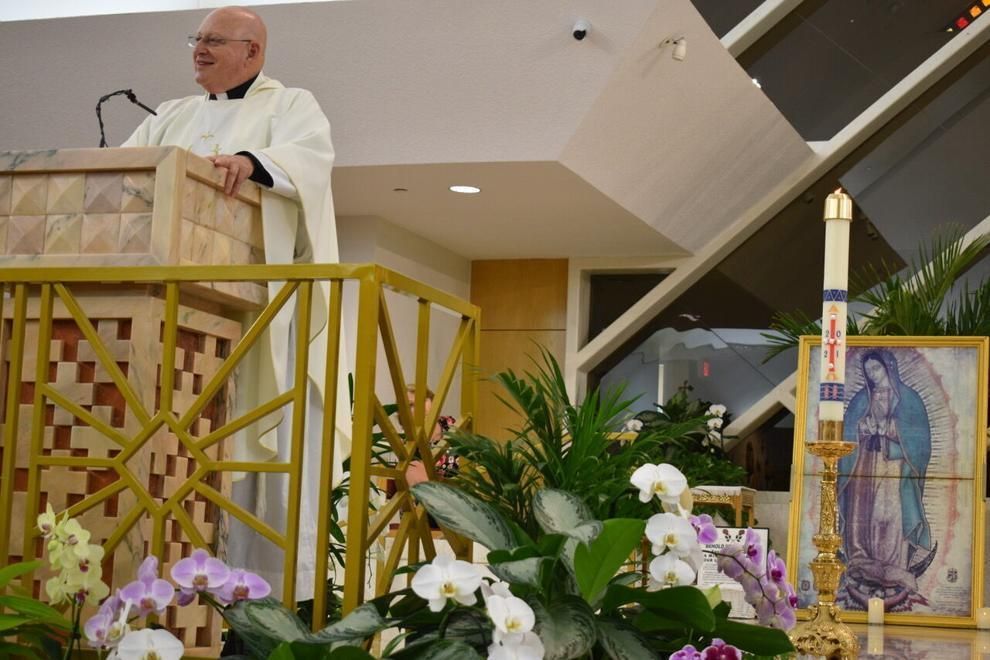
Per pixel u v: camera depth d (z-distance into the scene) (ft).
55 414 8.59
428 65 24.73
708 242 33.45
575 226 31.04
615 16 23.25
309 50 25.20
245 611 7.25
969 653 13.88
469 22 24.03
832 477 11.04
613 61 23.72
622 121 25.53
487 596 6.86
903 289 25.09
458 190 28.07
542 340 34.91
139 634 6.84
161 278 8.25
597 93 24.14
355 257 30.81
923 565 18.20
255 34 12.82
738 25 32.22
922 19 32.40
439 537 21.09
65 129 26.53
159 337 8.52
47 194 8.89
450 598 7.01
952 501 18.37
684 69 25.30
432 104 25.18
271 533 7.97
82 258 8.69
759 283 33.78
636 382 34.58
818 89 32.78
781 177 32.53
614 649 7.00
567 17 23.61
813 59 32.83
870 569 18.34
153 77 25.49
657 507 9.98
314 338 10.62
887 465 18.67
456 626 7.19
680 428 10.82
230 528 9.90
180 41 24.99
